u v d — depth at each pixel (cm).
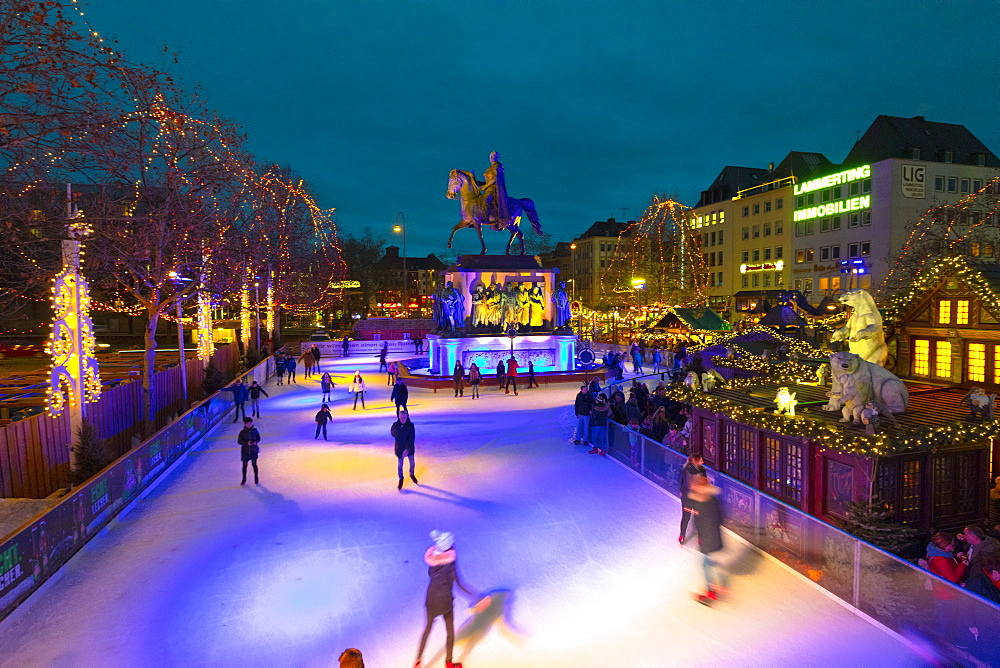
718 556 852
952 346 1177
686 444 1318
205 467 1432
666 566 844
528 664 627
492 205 3250
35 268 1312
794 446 935
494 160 3247
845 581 702
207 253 2172
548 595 771
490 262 3234
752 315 4309
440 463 1439
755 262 7438
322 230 4953
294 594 789
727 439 1109
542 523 1024
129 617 736
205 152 1984
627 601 751
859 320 1010
